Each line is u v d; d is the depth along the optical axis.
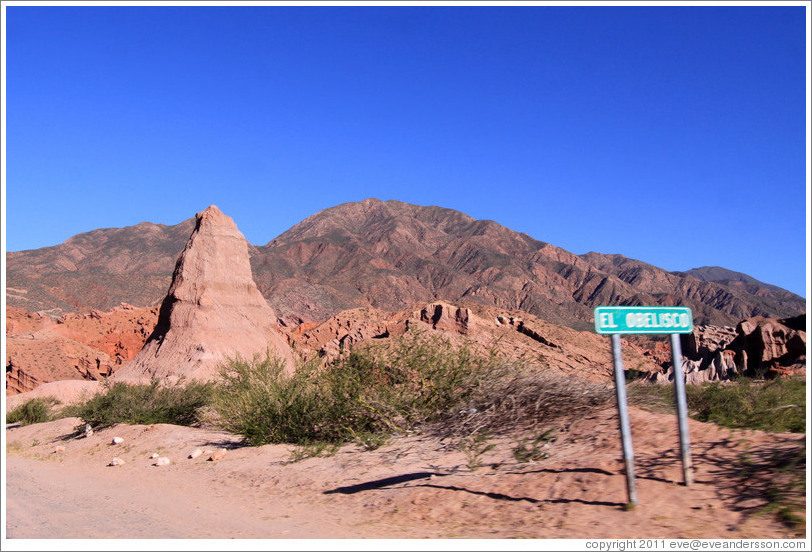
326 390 15.05
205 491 11.46
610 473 8.00
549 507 7.43
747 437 8.52
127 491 11.91
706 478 7.39
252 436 15.85
